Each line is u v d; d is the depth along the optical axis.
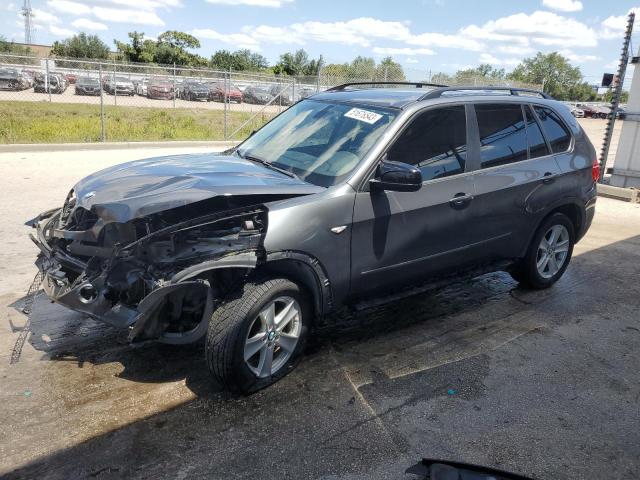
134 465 2.86
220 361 3.26
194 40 73.94
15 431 3.07
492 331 4.60
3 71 24.98
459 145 4.38
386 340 4.34
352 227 3.70
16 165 11.06
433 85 5.09
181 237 3.33
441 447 3.11
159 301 3.08
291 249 3.42
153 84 29.44
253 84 26.50
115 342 4.07
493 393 3.68
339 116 4.39
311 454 2.99
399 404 3.49
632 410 3.56
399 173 3.59
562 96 84.06
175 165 4.10
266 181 3.70
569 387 3.80
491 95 4.84
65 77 28.09
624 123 11.18
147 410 3.30
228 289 3.41
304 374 3.78
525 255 5.20
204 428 3.17
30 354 3.87
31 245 6.17
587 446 3.18
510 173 4.69
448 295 5.34
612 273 6.21
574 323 4.83
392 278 4.07
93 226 3.42
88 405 3.33
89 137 15.75
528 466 2.99
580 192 5.39
